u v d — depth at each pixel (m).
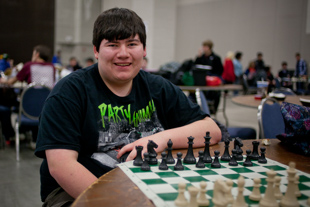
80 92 1.32
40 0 14.09
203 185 0.82
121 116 1.41
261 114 2.34
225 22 13.81
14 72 5.45
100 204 0.79
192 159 1.18
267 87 3.73
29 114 3.88
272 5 12.12
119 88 1.41
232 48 13.62
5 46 13.69
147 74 1.59
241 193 0.81
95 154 1.36
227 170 1.11
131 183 0.95
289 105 1.46
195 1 14.94
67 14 15.96
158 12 13.93
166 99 1.57
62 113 1.25
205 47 6.71
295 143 1.38
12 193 2.83
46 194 1.41
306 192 0.92
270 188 0.82
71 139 1.23
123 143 1.40
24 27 13.95
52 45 14.62
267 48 12.36
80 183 1.13
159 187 0.91
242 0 13.11
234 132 2.77
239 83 11.09
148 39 13.95
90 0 16.06
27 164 3.69
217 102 6.00
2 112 4.41
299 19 11.29
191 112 1.60
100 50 1.32
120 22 1.28
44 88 3.88
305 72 9.88
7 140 4.54
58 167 1.16
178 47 15.94
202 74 5.36
